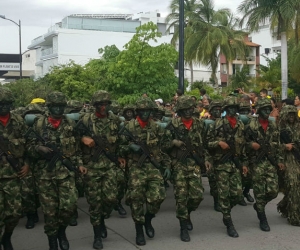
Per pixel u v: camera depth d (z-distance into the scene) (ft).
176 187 20.31
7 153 17.08
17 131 17.49
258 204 21.83
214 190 25.77
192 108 20.58
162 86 58.39
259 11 77.41
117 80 58.39
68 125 18.35
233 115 21.42
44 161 17.93
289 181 22.63
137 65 57.72
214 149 21.34
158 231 21.95
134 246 19.62
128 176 19.90
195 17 118.83
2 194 17.11
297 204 22.54
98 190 19.22
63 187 17.81
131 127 19.74
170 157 20.75
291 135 22.94
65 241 19.08
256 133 21.67
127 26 154.30
